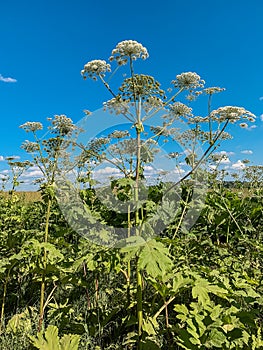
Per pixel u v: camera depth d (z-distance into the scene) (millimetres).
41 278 2459
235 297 2072
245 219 4602
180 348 2107
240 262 3033
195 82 2691
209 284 1900
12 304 3029
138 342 2027
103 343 2389
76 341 1874
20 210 4969
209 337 1609
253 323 1790
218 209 4141
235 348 1678
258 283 2295
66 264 2559
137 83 2375
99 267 2646
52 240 2680
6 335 2479
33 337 1902
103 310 2650
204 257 3127
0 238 3434
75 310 2834
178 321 2420
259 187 5629
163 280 1996
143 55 2441
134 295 2611
